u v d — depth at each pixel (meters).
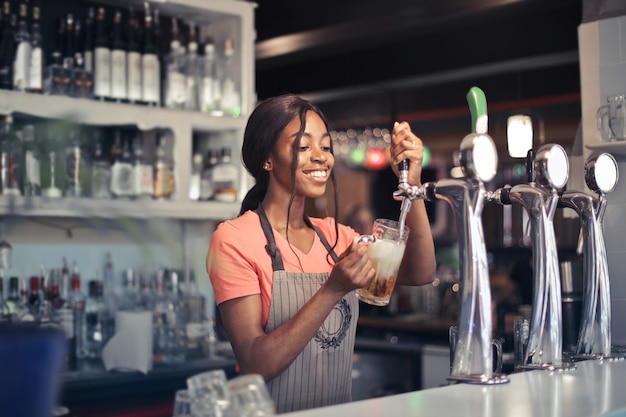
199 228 3.73
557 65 5.25
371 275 1.62
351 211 7.55
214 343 3.50
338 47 5.27
